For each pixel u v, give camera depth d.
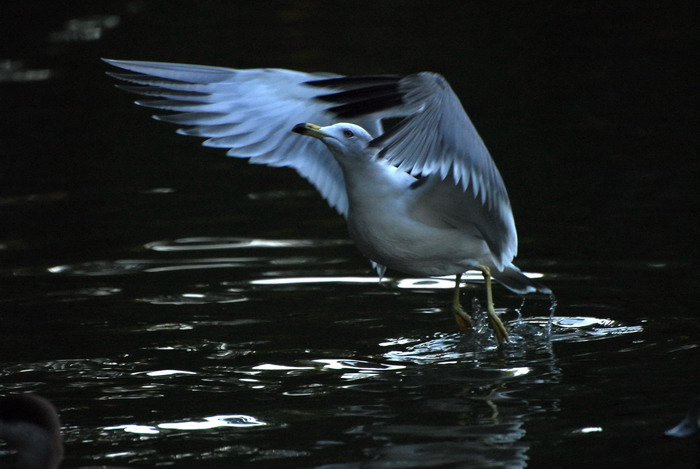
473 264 10.40
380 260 10.42
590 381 8.91
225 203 15.55
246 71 10.05
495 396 8.65
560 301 11.18
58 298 11.52
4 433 7.46
